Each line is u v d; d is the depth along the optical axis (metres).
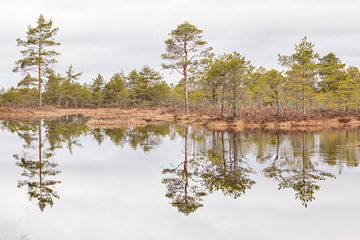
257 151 18.28
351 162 14.84
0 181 12.08
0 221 8.12
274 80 42.53
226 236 7.18
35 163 15.41
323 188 10.80
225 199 9.84
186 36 44.53
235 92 37.62
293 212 8.64
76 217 8.39
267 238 7.05
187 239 7.05
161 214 8.59
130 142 22.66
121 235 7.28
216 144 21.22
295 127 33.06
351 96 45.47
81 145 21.31
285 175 12.70
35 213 8.70
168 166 14.73
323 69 58.78
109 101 91.06
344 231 7.37
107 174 13.15
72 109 77.69
